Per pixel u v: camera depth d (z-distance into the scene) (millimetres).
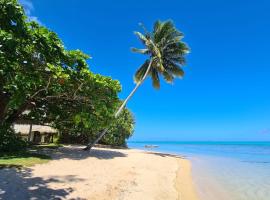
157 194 10703
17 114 19188
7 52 8336
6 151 15531
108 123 20078
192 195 11625
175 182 14117
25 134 28500
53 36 12602
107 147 36125
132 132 41938
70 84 17359
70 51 16297
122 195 9570
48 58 13617
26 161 13023
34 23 11898
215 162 27953
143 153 30094
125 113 40312
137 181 12445
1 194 7609
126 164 17547
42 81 15312
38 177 10180
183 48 31547
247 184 15172
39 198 7691
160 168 18406
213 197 11656
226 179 16797
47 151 18812
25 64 12516
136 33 29312
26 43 11141
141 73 31469
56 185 9375
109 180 11508
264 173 19781
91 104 19609
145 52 30641
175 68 32031
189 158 31906
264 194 12578
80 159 16656
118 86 19547
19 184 8836
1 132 15391
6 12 7605
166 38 31438
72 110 21297
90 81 17406
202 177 17031
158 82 31641
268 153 48938
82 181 10547
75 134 33969
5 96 15781
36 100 19391
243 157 36781
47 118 24391
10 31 8047
